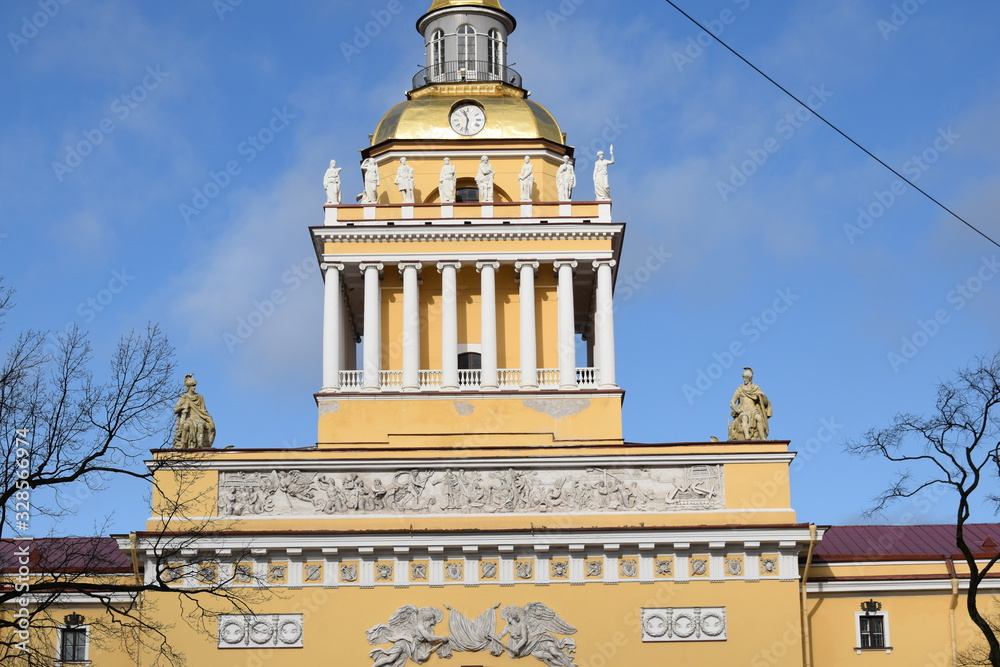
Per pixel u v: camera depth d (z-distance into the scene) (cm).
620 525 6178
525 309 6881
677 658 6028
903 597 6406
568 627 6044
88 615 6175
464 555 6103
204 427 6375
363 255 6906
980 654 6275
